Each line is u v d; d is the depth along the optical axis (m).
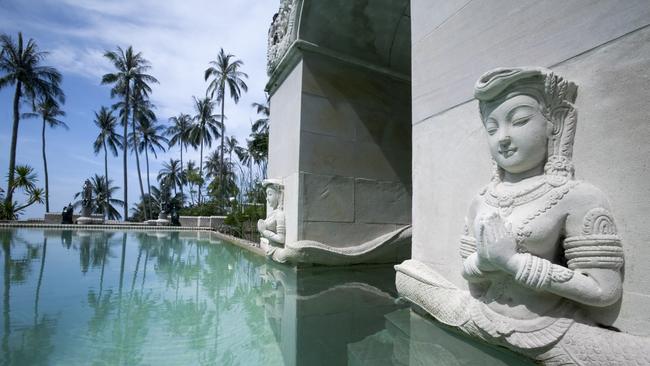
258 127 30.25
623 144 1.76
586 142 1.92
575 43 2.02
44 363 2.06
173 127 43.97
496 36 2.56
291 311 3.39
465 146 2.76
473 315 2.22
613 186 1.78
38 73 28.55
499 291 2.07
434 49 3.23
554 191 1.88
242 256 7.53
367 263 6.55
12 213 21.36
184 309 3.35
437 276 2.91
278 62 7.46
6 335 2.52
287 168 6.76
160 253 7.82
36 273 4.96
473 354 2.32
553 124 1.99
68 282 4.43
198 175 36.75
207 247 9.35
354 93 6.99
